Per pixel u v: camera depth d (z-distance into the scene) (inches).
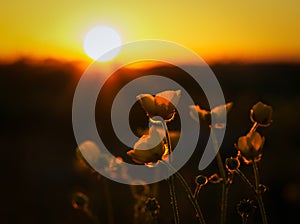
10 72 1270.9
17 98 1036.5
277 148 530.9
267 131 584.1
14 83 1166.3
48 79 1176.8
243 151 125.3
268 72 1120.8
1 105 967.0
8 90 1118.4
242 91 919.0
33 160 617.6
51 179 522.6
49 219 427.5
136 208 183.2
